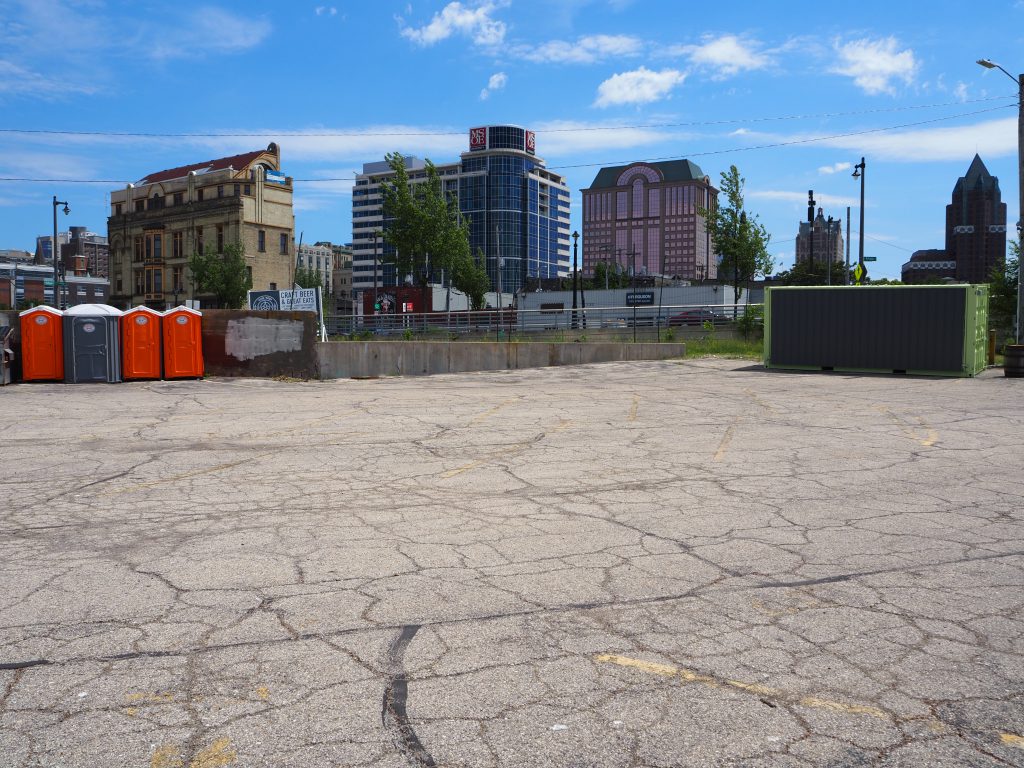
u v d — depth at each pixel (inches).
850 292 892.0
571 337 1692.9
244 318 797.9
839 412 520.4
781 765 108.6
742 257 1712.6
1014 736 115.8
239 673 136.9
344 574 189.9
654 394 649.0
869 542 215.8
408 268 2463.1
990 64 887.1
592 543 215.9
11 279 6835.6
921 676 134.8
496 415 510.6
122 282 3762.3
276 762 109.9
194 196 3449.8
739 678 134.1
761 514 248.5
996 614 162.4
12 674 137.3
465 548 211.8
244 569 194.4
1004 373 810.2
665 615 162.6
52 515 253.0
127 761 110.4
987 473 314.7
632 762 109.5
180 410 539.8
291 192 3499.0
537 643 148.6
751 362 1056.2
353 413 522.3
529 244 7150.6
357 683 133.0
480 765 109.0
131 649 147.2
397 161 2390.5
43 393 649.6
